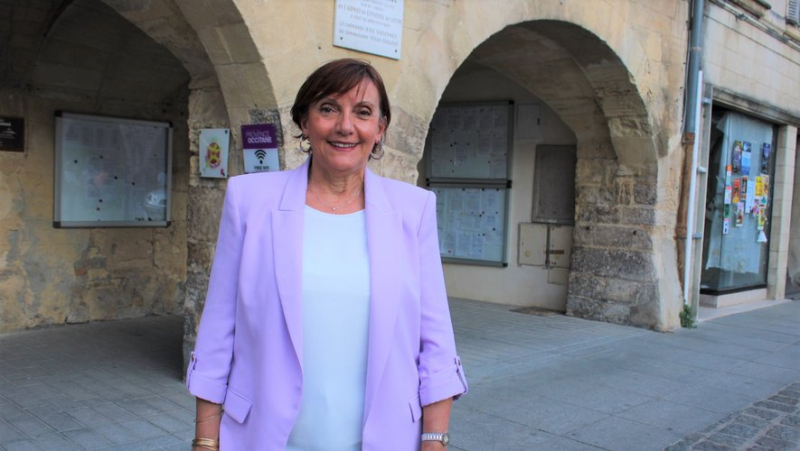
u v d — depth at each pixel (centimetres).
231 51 409
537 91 823
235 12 385
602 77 754
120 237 699
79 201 659
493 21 559
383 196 170
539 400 492
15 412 411
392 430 160
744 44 932
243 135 434
